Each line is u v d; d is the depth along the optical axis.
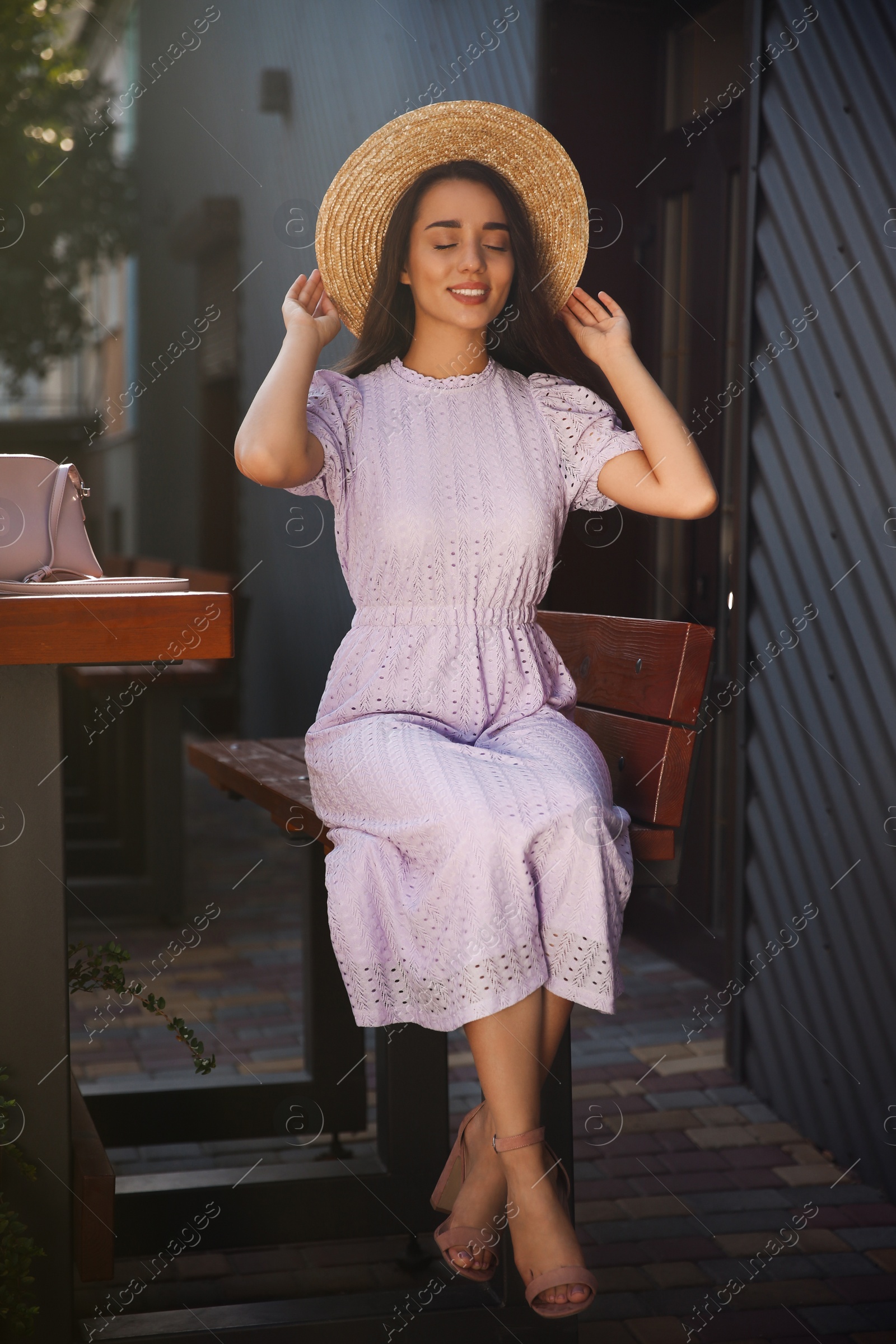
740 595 3.26
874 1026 2.73
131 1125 2.58
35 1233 1.79
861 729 2.78
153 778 4.59
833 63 2.82
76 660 1.68
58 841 1.78
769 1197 2.67
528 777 1.71
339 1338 1.94
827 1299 2.26
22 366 10.55
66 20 10.45
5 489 1.93
